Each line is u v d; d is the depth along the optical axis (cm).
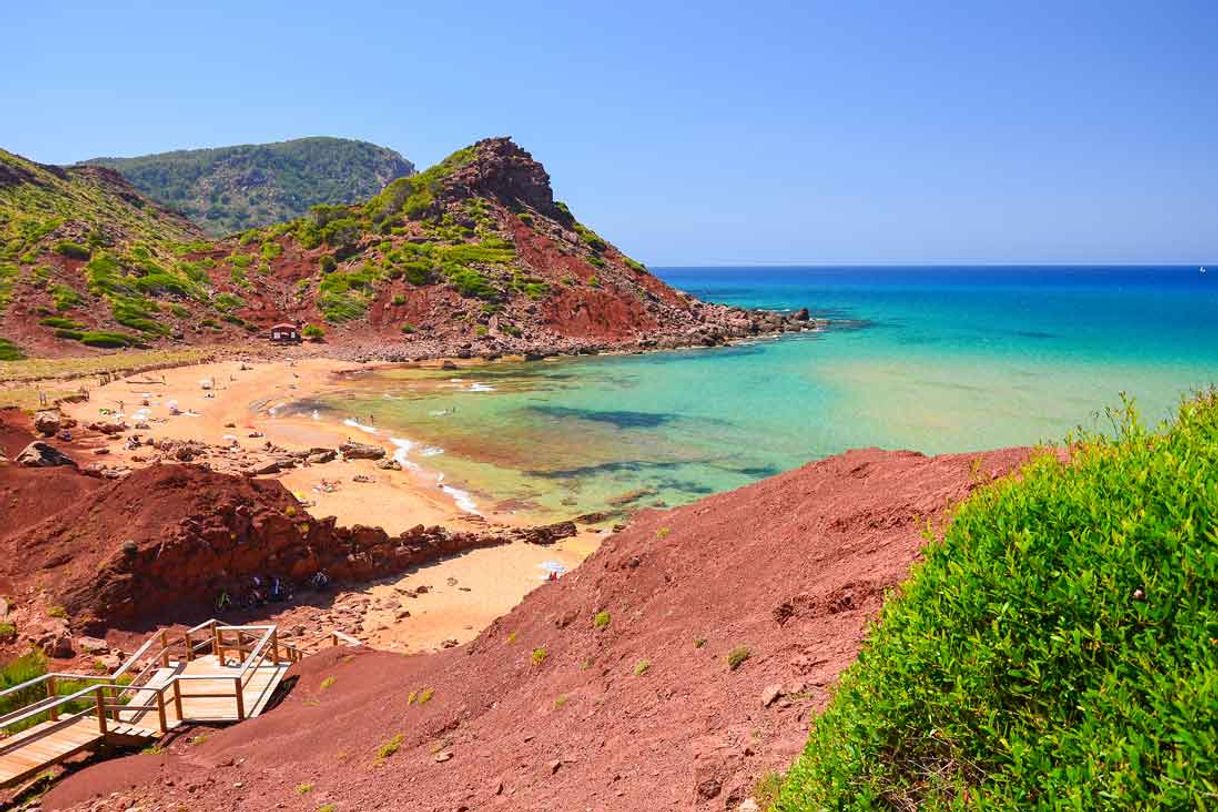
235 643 1994
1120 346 8369
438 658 1594
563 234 12406
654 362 7944
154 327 7988
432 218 11912
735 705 794
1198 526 326
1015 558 373
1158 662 302
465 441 4641
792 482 1343
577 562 2761
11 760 1278
